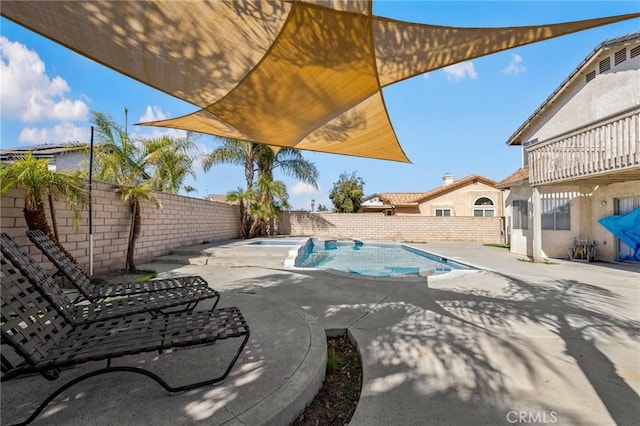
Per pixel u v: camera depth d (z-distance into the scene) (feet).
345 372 11.10
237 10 10.21
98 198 25.90
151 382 8.98
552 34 10.82
